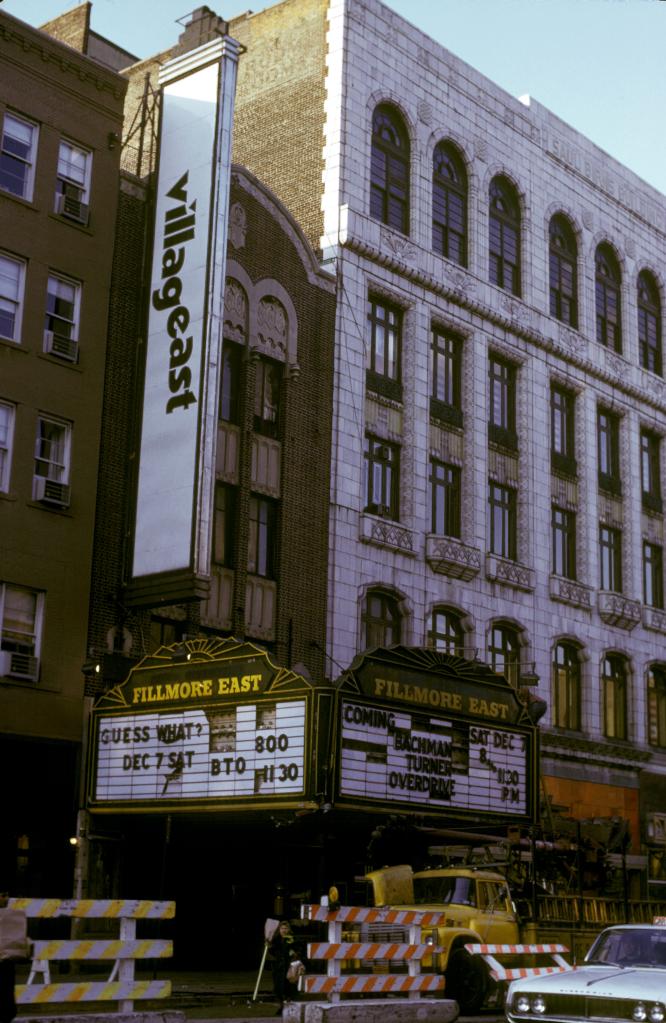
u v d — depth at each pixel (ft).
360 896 93.50
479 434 126.62
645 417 153.17
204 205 92.79
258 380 106.22
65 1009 57.93
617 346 152.56
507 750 89.30
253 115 126.62
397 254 121.08
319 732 75.82
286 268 109.60
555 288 143.74
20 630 85.46
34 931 81.87
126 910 48.19
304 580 105.60
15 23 91.20
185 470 88.63
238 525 100.94
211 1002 66.95
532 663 110.93
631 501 147.95
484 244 132.57
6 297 88.43
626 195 157.69
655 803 140.77
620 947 47.37
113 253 95.30
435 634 117.39
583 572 138.10
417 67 129.08
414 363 120.67
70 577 88.22
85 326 92.38
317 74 122.52
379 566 112.47
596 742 132.98
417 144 126.72
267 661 78.54
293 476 106.63
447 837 88.74
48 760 84.99
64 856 84.64
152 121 104.94
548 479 135.33
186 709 81.41
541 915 73.67
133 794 82.74
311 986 54.75
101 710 85.66
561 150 147.43
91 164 95.30
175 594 86.89
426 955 63.98
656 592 151.43
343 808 75.82
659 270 161.68
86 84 95.86
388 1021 56.54
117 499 92.38
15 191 90.58
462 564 119.44
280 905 86.38
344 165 118.21
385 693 80.48
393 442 118.11
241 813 79.20
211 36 106.32
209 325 90.12
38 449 88.48
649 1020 40.73
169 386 91.25
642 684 143.33
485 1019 63.21
